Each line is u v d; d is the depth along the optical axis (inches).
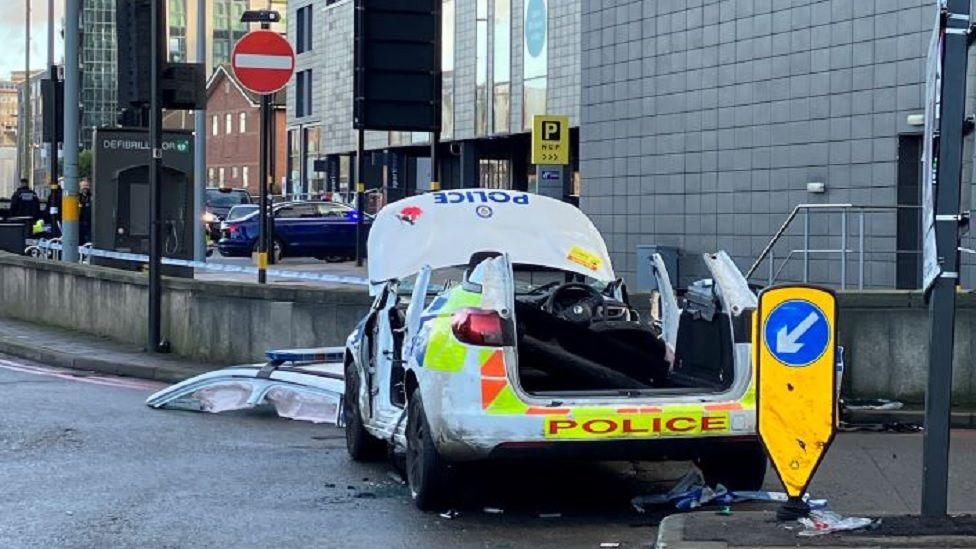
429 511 297.3
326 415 431.2
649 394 279.1
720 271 292.8
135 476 339.9
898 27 679.1
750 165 781.3
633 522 289.6
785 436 253.4
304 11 2150.6
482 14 1362.0
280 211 1305.4
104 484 329.4
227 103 3255.4
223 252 1331.2
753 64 776.9
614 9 900.0
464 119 1409.9
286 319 529.7
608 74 909.2
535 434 269.7
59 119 1138.7
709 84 812.0
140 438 398.9
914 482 333.1
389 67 581.0
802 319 252.4
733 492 305.0
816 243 731.4
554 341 304.8
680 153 839.7
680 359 311.1
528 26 1266.0
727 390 280.8
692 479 310.3
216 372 460.4
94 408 460.4
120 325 642.8
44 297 737.6
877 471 348.8
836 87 719.1
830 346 252.5
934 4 655.1
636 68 879.7
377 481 335.0
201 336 566.9
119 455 369.7
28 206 1229.7
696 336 303.0
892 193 687.1
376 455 362.6
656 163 862.5
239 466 354.9
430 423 281.4
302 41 2162.9
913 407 431.2
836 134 720.3
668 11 846.5
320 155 2034.9
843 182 717.3
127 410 456.8
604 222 917.8
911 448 384.5
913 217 681.0
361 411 352.8
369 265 361.1
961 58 239.9
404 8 580.7
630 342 309.6
